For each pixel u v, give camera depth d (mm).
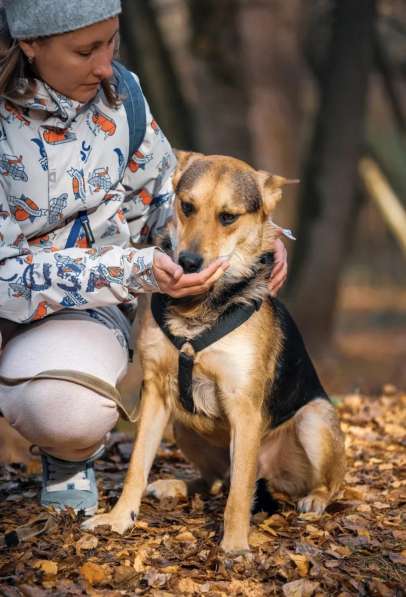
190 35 12938
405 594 3461
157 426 4102
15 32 3443
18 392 3678
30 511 4000
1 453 5188
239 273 4074
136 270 3600
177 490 4457
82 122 3721
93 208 3836
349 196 13117
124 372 3943
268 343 4125
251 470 3902
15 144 3594
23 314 3646
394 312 21656
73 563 3490
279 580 3516
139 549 3633
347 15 12609
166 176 4234
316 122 13195
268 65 12578
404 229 15305
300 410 4531
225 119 12430
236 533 3732
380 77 15906
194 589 3379
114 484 4605
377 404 6445
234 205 4055
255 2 12375
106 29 3449
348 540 3877
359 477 4852
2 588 3240
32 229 3713
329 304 13367
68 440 3711
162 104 12164
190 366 3959
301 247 13375
